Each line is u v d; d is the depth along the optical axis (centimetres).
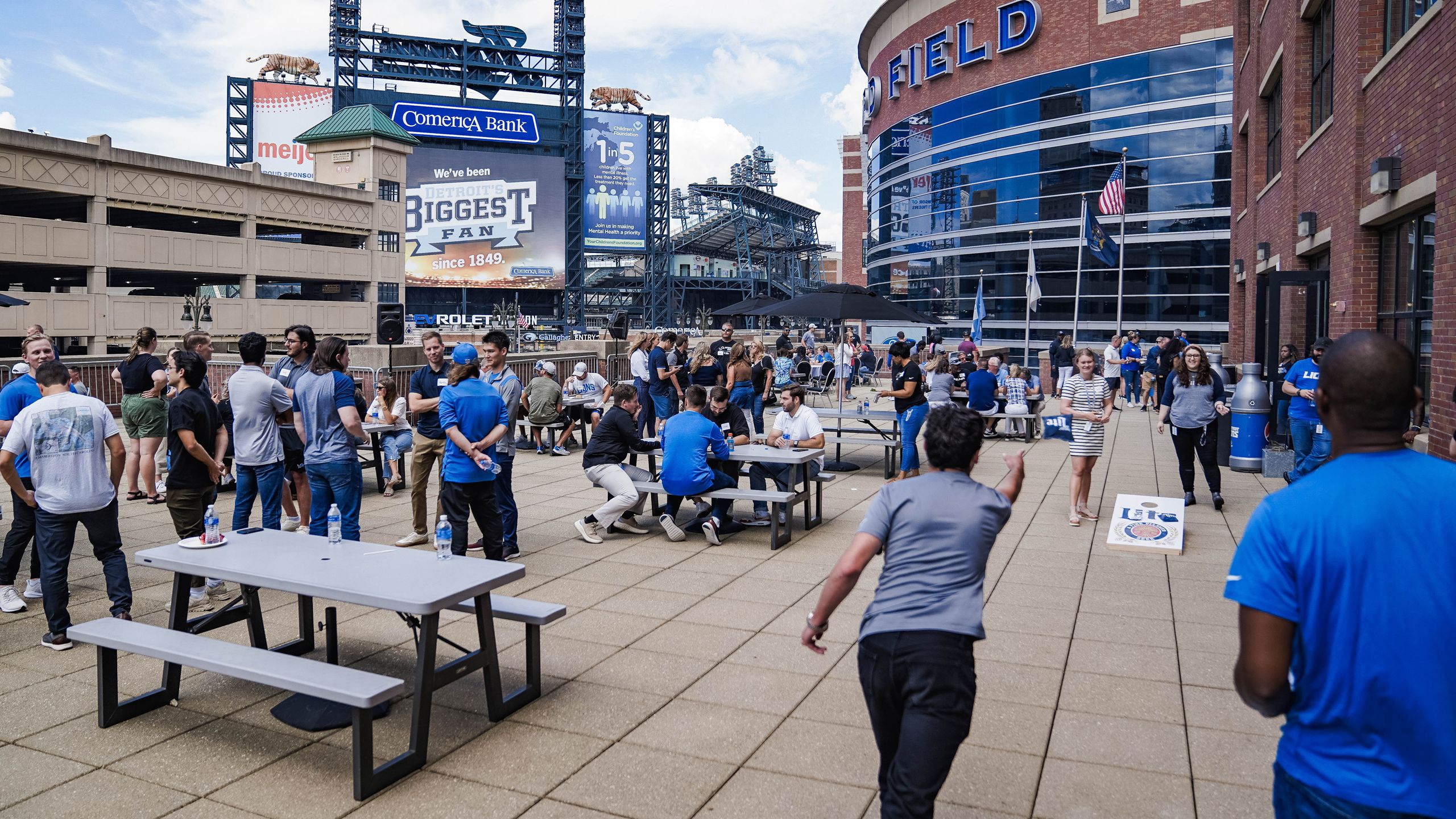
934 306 5156
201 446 665
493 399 732
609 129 9762
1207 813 371
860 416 1316
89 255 4244
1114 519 859
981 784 396
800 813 374
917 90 5269
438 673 430
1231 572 211
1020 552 832
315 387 728
